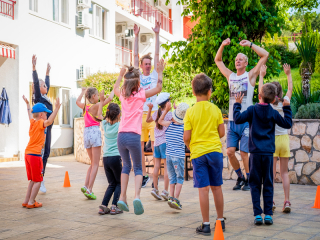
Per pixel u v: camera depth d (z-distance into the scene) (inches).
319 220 182.1
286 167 204.2
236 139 255.8
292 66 839.1
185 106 209.9
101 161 440.1
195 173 164.2
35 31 552.1
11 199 245.6
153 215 198.7
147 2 1019.3
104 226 177.2
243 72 225.5
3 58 526.9
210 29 366.3
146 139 288.5
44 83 270.8
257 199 176.9
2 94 509.0
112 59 766.5
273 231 163.0
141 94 186.4
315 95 394.6
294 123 298.8
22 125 522.0
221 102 388.8
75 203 231.9
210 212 201.9
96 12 721.6
